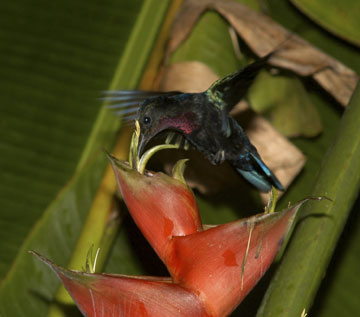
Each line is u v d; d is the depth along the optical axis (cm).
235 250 154
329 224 158
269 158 181
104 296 153
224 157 168
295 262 157
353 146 159
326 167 160
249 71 166
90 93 186
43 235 180
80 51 186
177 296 153
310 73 179
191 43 181
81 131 186
